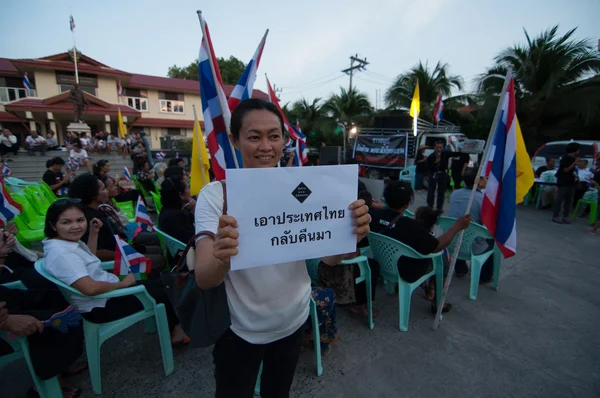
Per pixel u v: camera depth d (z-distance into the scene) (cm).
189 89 2659
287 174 100
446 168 704
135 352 238
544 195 747
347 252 113
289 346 123
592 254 448
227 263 92
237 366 118
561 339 258
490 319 286
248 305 112
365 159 1161
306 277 126
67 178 645
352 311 287
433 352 242
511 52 1464
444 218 366
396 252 267
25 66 2048
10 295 177
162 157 1662
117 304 201
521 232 557
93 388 196
